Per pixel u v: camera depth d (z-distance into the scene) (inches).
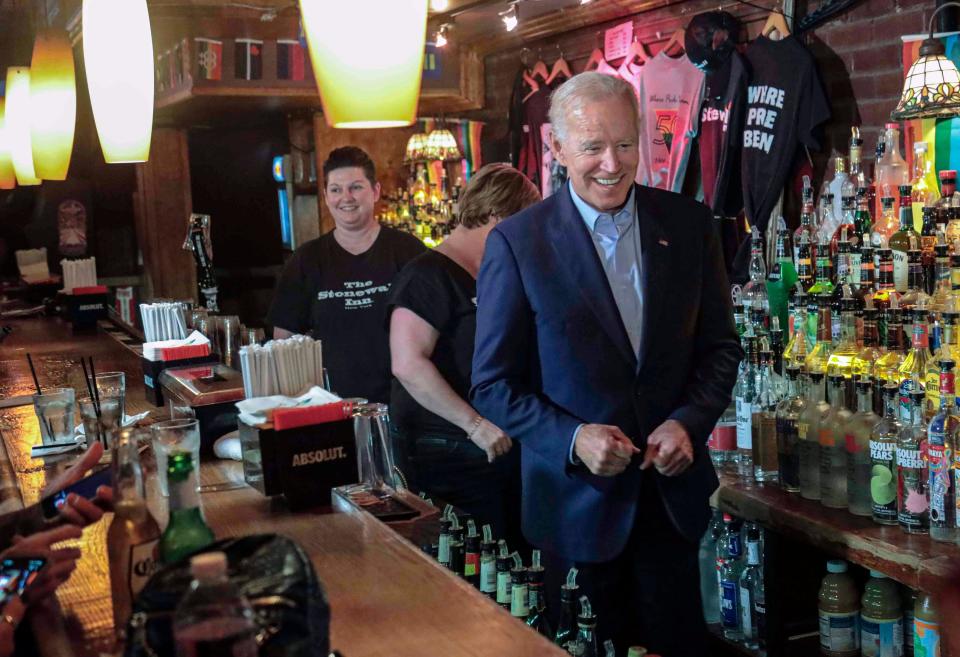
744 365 105.5
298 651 36.8
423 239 254.1
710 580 116.7
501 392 86.9
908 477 85.7
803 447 96.9
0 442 97.3
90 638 51.5
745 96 180.7
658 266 86.7
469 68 264.2
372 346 143.1
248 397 84.9
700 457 89.0
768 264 177.3
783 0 173.5
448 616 53.6
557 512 88.0
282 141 295.9
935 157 140.3
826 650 101.6
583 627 81.8
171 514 47.5
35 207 326.0
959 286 92.7
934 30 147.6
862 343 98.7
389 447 84.3
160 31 222.5
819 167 176.9
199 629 34.5
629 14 216.2
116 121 80.4
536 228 88.4
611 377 85.4
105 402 93.4
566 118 85.2
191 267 292.7
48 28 137.9
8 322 211.9
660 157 202.1
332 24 49.4
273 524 71.4
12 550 52.7
